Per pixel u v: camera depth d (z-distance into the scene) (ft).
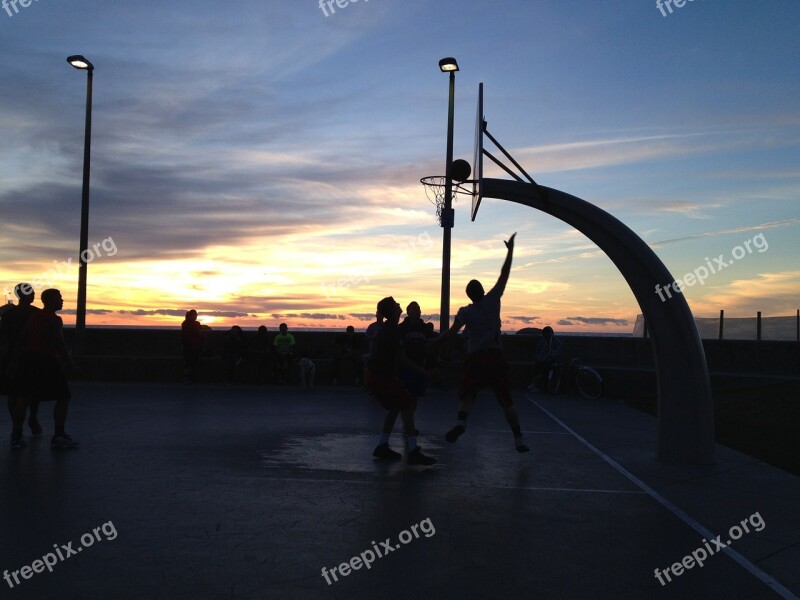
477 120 32.12
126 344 74.84
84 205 67.41
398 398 26.48
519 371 63.67
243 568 14.47
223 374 65.51
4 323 30.50
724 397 48.78
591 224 28.60
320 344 72.23
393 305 26.96
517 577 14.25
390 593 13.25
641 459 28.07
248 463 25.86
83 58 65.36
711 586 13.93
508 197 29.63
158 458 26.53
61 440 28.48
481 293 27.78
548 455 28.84
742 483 23.56
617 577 14.37
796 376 60.39
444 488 22.21
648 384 58.03
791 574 14.74
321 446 30.04
